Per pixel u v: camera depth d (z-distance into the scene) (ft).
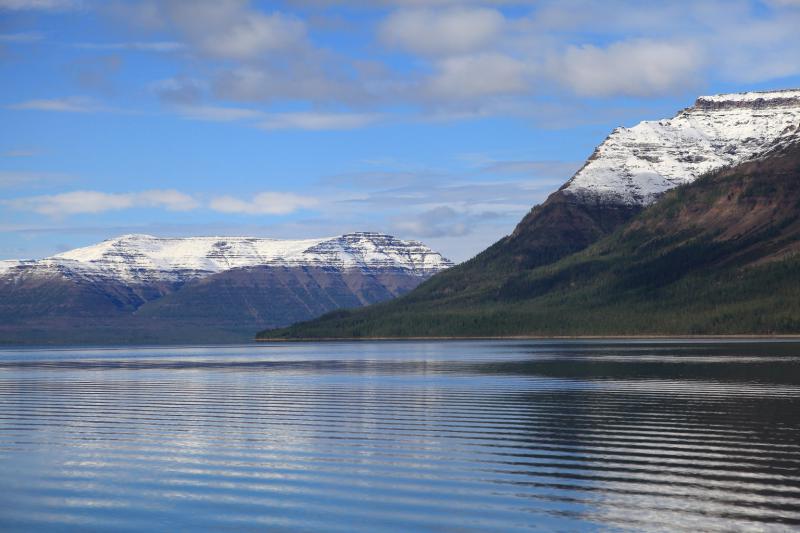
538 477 155.02
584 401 267.39
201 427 220.23
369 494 145.48
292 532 126.52
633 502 137.08
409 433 205.16
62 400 293.02
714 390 293.64
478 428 211.61
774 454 171.42
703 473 155.53
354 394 303.89
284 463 170.81
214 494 147.54
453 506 137.28
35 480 159.02
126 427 221.87
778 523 124.88
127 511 138.72
